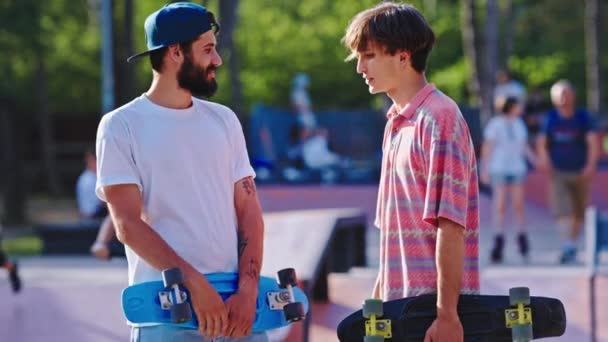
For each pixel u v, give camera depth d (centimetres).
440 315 971
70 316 2330
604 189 4488
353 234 2567
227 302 1027
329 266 2333
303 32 7419
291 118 5025
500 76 4497
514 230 4031
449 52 7438
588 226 1914
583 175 3022
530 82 7381
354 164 4722
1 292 2617
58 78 7444
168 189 1038
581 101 7694
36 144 7888
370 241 3847
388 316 990
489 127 3167
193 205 1044
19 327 2236
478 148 4291
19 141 6181
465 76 6956
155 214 1041
